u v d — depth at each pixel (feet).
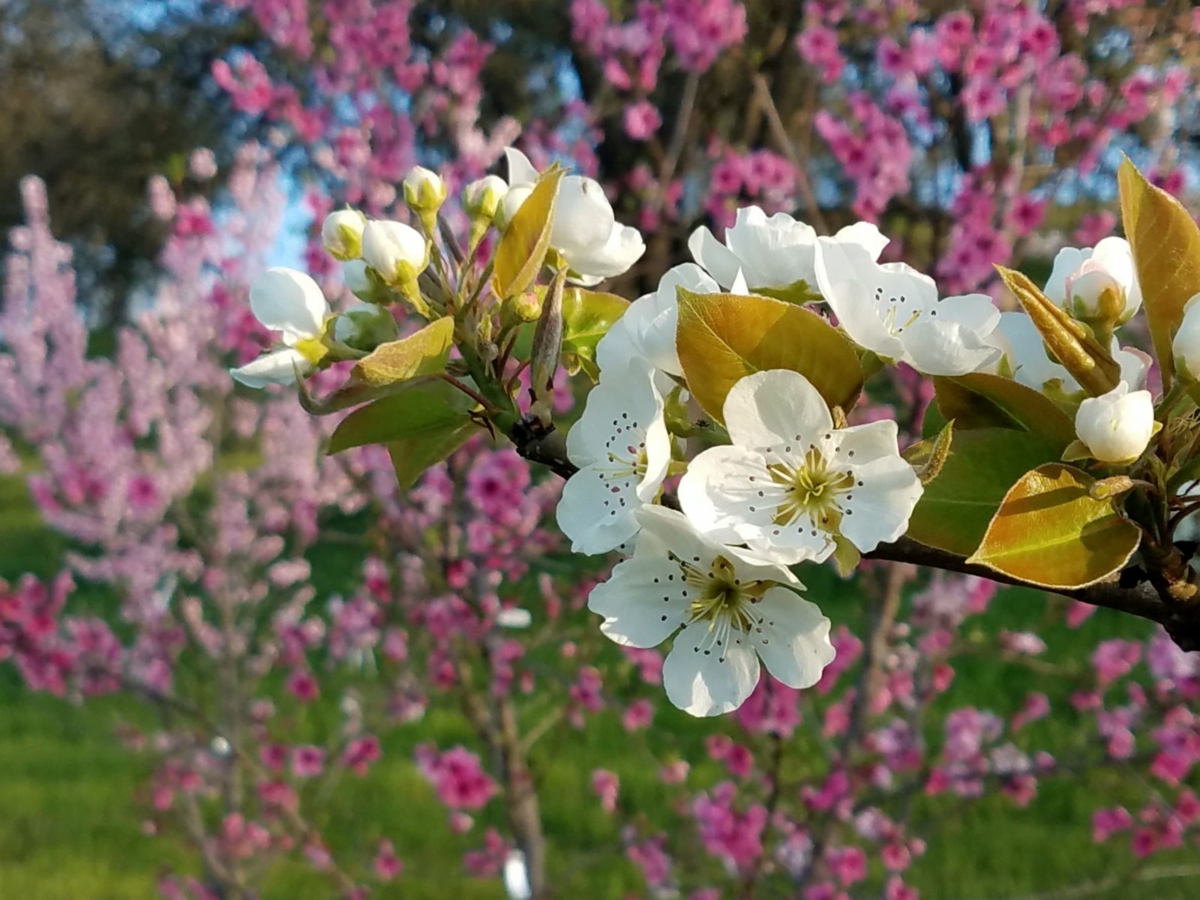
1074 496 3.32
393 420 4.36
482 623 13.41
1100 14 13.51
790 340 3.49
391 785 19.86
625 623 3.75
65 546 33.04
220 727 15.25
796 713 12.24
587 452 3.99
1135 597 3.57
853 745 12.34
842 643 13.67
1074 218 14.24
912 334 3.53
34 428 16.33
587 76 20.89
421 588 14.66
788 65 16.72
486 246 10.18
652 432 3.57
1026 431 3.61
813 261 4.02
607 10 15.70
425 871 16.20
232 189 16.29
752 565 3.56
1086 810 17.70
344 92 15.08
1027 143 13.41
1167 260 3.46
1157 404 3.64
